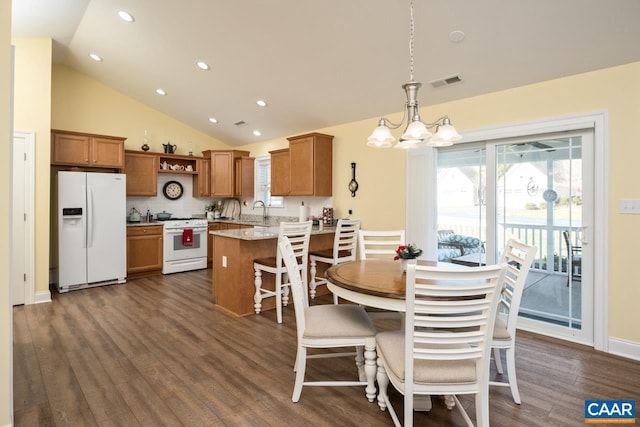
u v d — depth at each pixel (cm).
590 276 291
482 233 358
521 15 251
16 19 369
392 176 429
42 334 311
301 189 501
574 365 255
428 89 358
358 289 189
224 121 595
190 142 666
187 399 211
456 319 153
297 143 506
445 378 158
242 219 668
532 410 200
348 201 483
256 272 373
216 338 305
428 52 309
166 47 413
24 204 399
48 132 414
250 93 475
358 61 348
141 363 257
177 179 653
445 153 388
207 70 441
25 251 399
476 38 281
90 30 417
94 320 348
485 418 158
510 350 207
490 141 349
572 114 290
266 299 392
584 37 254
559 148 307
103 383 228
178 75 475
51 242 497
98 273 480
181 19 355
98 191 480
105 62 491
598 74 277
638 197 262
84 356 267
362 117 455
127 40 419
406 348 155
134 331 319
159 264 558
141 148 604
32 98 405
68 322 342
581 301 296
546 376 239
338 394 219
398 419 192
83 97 543
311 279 434
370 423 189
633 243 265
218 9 327
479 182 360
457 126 364
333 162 504
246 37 357
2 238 174
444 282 196
